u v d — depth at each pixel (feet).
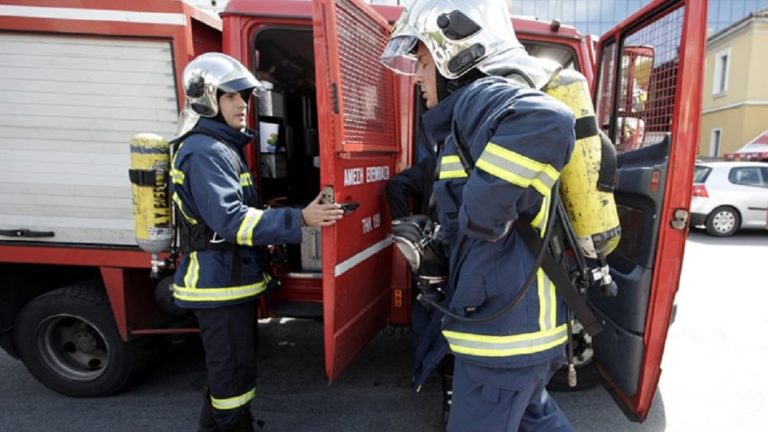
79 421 8.87
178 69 7.90
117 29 7.80
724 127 65.62
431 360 6.97
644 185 7.01
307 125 13.29
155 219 7.07
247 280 6.76
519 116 3.86
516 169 3.84
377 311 9.01
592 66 9.76
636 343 7.23
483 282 4.70
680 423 8.61
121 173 8.25
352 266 7.65
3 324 9.43
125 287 8.76
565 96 5.09
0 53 7.92
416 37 4.99
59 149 8.21
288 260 9.75
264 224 6.24
